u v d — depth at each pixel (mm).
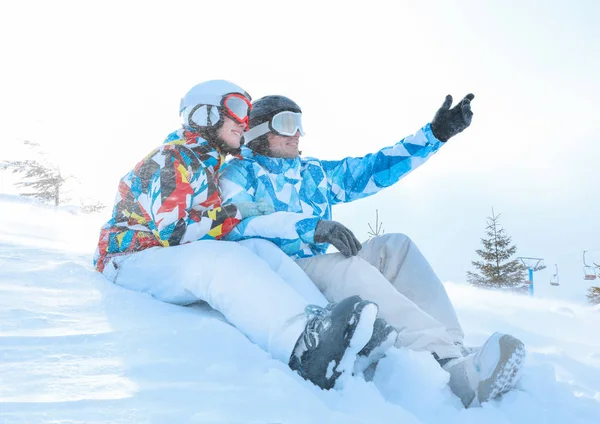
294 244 2443
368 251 2670
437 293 2496
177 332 1967
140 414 1400
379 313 2254
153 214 2402
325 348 1757
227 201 2672
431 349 2156
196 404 1489
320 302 2262
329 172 3240
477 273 25531
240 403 1516
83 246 4930
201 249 2211
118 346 1841
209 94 2697
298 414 1494
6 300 2221
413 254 2584
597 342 3658
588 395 2141
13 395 1445
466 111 3154
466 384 1929
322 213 3049
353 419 1521
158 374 1659
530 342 3441
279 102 2951
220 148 2768
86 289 2467
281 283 2037
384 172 3244
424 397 1840
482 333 3395
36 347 1782
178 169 2420
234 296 2041
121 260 2566
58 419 1334
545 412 1878
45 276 2605
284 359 1889
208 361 1775
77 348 1808
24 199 12992
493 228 25703
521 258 25250
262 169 2857
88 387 1533
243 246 2268
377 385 1914
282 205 2861
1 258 2947
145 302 2342
